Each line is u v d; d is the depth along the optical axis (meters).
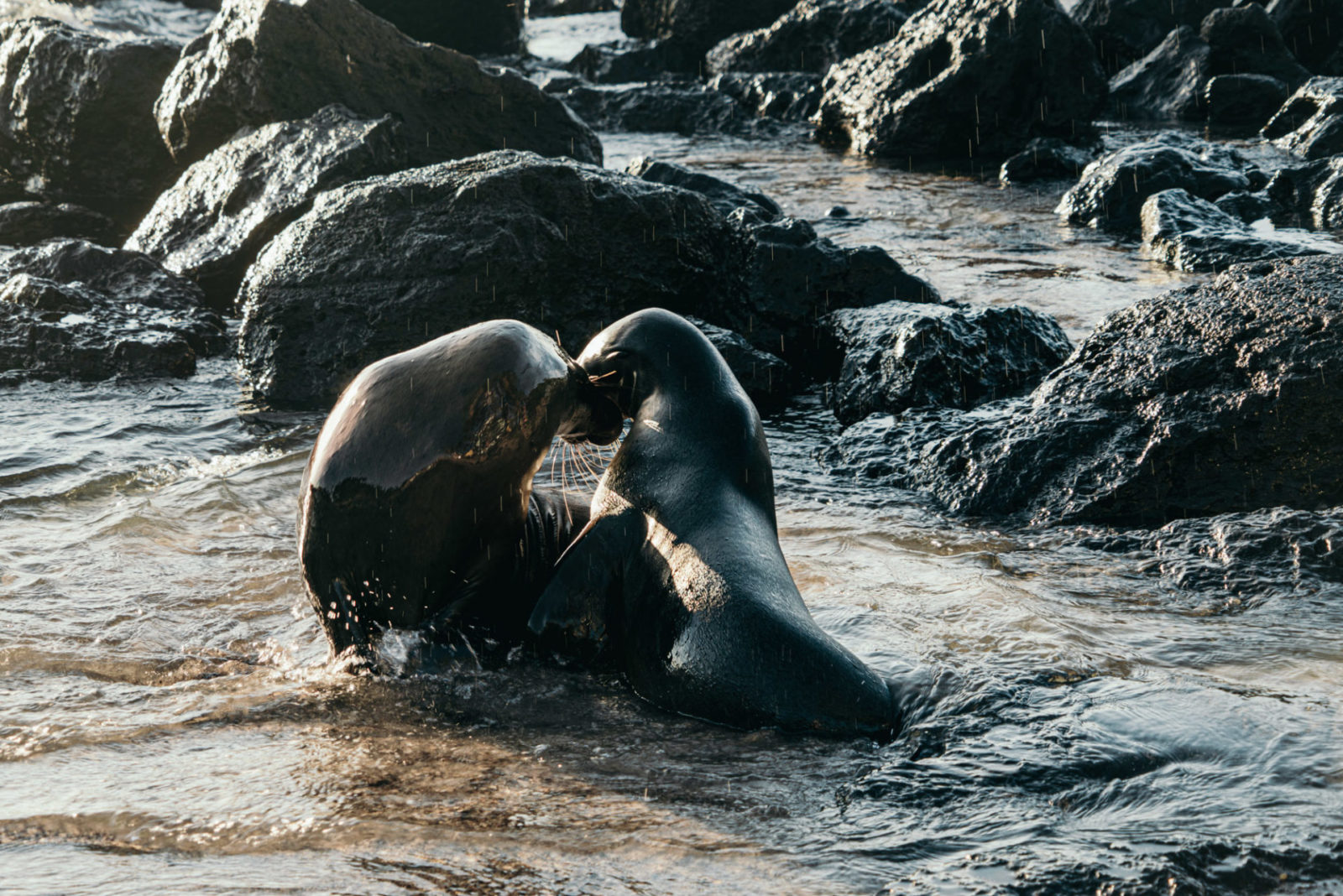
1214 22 30.34
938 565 6.98
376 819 4.20
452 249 11.27
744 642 5.03
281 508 8.12
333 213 11.60
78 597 6.50
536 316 11.52
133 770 4.60
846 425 10.68
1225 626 6.00
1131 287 14.73
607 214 11.84
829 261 13.07
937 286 14.68
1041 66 24.89
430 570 5.52
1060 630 5.88
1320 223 17.56
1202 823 4.07
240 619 6.32
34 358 11.60
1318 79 25.86
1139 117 30.19
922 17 27.14
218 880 3.79
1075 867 3.78
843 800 4.35
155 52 18.62
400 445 5.36
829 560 7.07
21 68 19.22
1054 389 8.99
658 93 31.64
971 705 4.99
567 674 5.59
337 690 5.39
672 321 6.14
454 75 16.92
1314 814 4.11
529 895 3.70
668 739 4.93
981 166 24.75
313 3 16.17
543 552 6.17
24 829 4.14
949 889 3.68
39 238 17.12
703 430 5.76
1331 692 5.19
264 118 16.34
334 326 11.28
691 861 3.91
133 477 8.67
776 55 35.38
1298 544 6.80
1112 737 4.71
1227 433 7.96
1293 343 8.15
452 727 5.05
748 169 24.41
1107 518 7.91
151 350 11.70
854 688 4.96
